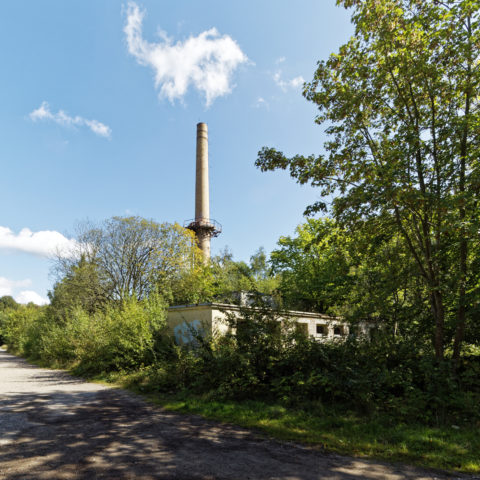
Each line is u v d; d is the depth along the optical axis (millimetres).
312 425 6945
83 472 4555
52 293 31312
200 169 43156
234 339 10695
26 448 5535
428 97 10812
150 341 14656
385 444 5836
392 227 10766
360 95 10453
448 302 10617
